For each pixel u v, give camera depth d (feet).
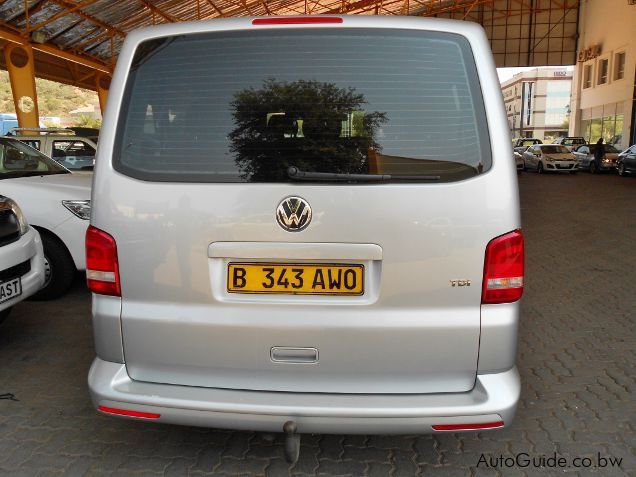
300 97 7.24
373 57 7.28
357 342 7.16
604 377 11.93
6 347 13.53
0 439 9.51
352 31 7.30
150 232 7.29
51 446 9.31
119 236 7.37
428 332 7.13
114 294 7.50
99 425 9.99
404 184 7.02
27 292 13.10
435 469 8.74
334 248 7.06
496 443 9.46
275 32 7.38
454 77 7.24
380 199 7.00
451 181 7.04
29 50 56.49
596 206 41.37
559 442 9.48
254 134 7.23
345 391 7.31
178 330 7.38
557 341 13.97
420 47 7.30
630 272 20.88
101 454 9.09
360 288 7.14
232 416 7.19
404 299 7.12
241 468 8.74
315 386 7.34
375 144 7.13
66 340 13.94
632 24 91.15
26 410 10.52
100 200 7.41
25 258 12.99
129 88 7.50
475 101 7.18
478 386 7.25
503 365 7.27
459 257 7.06
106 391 7.48
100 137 7.51
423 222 7.01
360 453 9.18
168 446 9.34
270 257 7.14
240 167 7.20
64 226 16.38
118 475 8.54
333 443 9.46
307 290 7.18
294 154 7.16
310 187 7.04
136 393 7.39
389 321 7.13
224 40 7.43
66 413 10.42
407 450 9.27
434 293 7.11
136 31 7.71
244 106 7.29
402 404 7.07
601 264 22.29
